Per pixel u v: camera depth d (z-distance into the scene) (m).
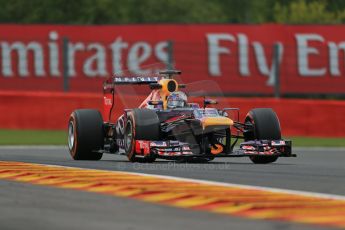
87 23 137.50
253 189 28.42
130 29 94.00
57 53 92.81
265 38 95.56
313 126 79.94
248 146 39.44
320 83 96.56
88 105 81.94
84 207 24.69
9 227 21.38
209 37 94.81
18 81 93.06
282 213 23.16
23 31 92.88
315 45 96.25
